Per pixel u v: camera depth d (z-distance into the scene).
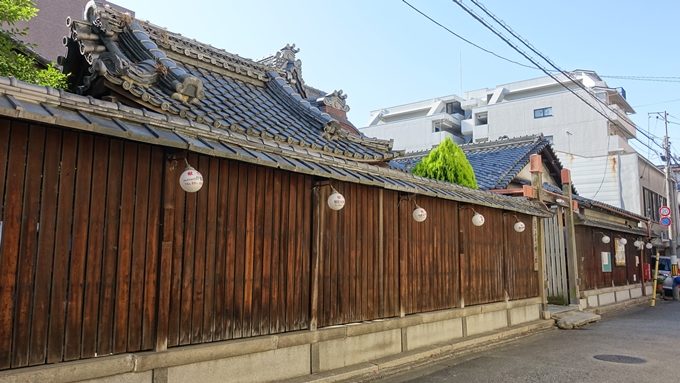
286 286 7.41
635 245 25.80
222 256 6.53
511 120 48.19
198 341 6.15
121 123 5.24
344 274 8.40
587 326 15.13
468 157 23.67
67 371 4.85
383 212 9.39
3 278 4.59
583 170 33.03
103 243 5.33
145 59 9.05
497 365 9.30
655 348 11.23
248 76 12.09
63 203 5.03
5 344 4.57
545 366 9.23
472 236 12.12
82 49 9.02
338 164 8.15
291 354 7.28
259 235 7.06
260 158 6.36
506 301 13.18
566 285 18.48
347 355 8.24
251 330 6.84
